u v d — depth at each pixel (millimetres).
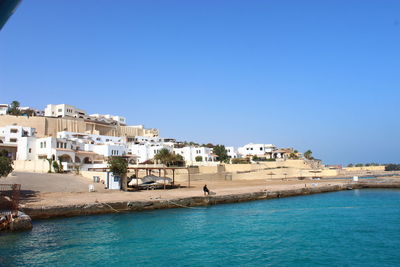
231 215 41062
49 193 47062
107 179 56406
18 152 83562
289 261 22312
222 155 131875
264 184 83125
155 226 33531
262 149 162125
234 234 30250
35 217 35156
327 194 70750
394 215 41250
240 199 56031
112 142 116750
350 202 55250
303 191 69438
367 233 30719
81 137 112188
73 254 23453
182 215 40812
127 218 38000
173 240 27797
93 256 23078
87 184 57062
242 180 99000
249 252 24422
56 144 83875
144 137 143750
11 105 138375
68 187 52719
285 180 99562
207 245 26266
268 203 54156
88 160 89125
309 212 43844
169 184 73750
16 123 110125
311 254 23969
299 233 30703
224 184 82188
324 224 35188
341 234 30312
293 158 140250
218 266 21297
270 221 36812
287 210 45562
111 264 21469
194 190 62375
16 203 32344
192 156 123125
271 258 22953
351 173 121938
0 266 20562
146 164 92625
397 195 67000
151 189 63062
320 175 115125
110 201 42188
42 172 70812
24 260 21844
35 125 113500
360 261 22312
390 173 121000
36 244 25531
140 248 25297
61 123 121625
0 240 26406
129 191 56938
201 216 40062
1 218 28719
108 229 31672
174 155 100312
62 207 37188
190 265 21453
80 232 30109
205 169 100000
